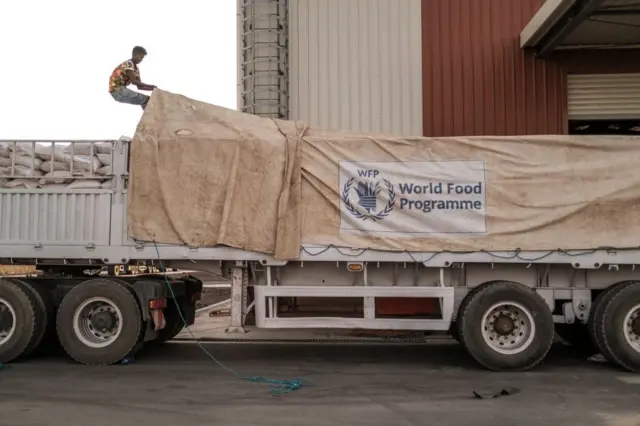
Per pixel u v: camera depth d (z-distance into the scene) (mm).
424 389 6566
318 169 7895
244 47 12359
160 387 6613
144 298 7926
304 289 7852
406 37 12312
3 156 8281
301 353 8875
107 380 6961
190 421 5324
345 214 7812
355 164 7859
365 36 12375
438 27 12273
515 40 12117
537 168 7676
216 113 8273
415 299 7832
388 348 9344
